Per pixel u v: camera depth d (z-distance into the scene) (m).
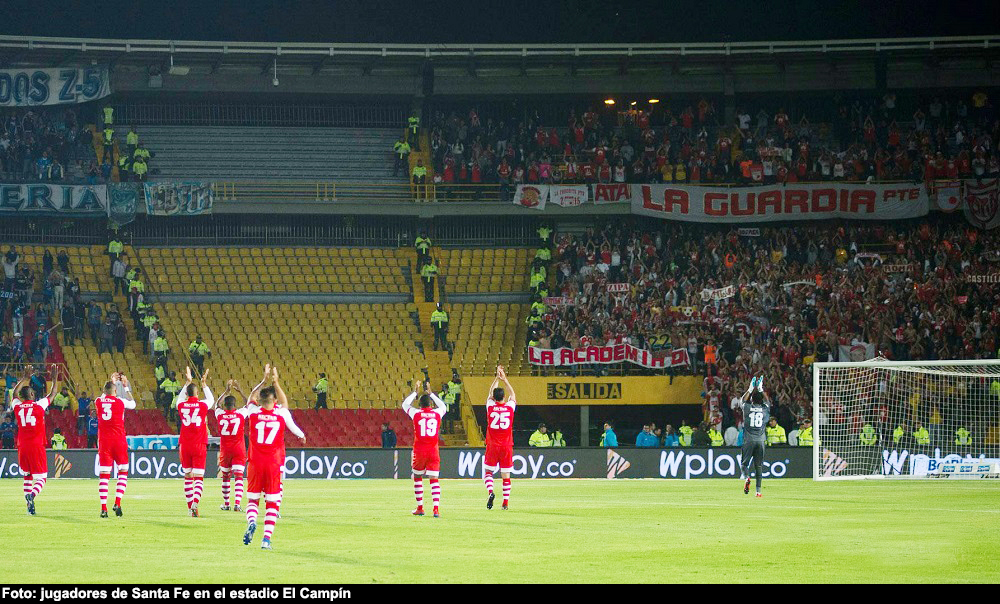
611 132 186.62
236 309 167.75
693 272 165.12
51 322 158.75
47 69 173.50
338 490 102.12
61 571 42.97
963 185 169.88
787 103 190.25
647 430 136.38
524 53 174.75
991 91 184.00
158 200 170.62
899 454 133.38
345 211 175.75
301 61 180.38
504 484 76.38
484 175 182.62
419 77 184.75
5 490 100.19
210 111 186.50
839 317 155.38
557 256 178.25
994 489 103.44
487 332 167.62
